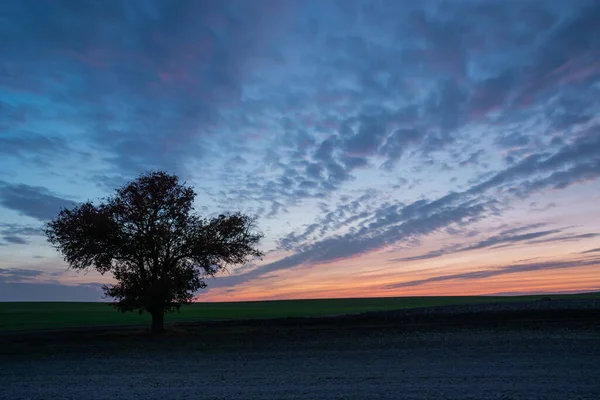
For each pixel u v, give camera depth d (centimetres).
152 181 3838
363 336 3058
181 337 3397
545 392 1321
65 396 1484
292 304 11475
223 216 3984
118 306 3828
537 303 4800
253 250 4025
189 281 3847
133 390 1561
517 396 1279
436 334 3012
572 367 1742
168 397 1423
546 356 2025
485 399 1256
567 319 3506
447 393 1342
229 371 1925
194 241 3831
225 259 3922
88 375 1934
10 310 9150
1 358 2631
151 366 2147
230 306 10681
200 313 7256
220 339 3200
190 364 2173
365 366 1925
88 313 7662
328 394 1385
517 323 3416
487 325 3391
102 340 3356
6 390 1638
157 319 3781
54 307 10912
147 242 3691
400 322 3922
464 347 2395
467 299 11475
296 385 1555
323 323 4162
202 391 1507
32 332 4091
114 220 3762
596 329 2953
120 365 2209
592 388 1364
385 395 1342
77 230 3756
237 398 1377
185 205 3878
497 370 1716
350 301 12888
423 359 2066
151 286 3669
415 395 1328
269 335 3328
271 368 1966
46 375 1980
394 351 2361
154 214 3844
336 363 2041
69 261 3806
